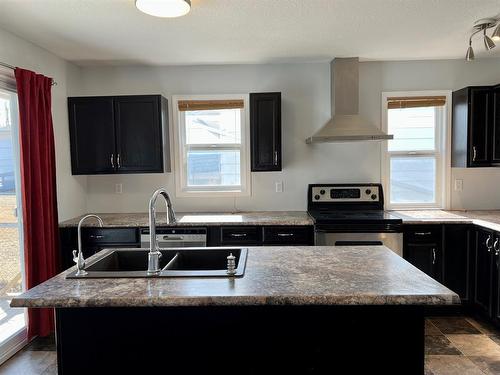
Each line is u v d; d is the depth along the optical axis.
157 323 1.56
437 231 3.28
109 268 2.05
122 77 3.97
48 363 2.66
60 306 1.41
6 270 2.94
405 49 3.47
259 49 3.40
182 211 4.06
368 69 3.91
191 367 1.57
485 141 3.53
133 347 1.56
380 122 3.93
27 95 2.79
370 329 1.56
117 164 3.64
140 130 3.62
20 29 2.80
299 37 3.08
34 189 2.87
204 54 3.54
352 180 4.00
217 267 2.18
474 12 2.61
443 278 3.30
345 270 1.76
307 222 3.36
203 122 4.07
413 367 1.56
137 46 3.25
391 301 1.40
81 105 3.63
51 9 2.45
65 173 3.59
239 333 1.56
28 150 2.79
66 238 3.36
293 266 1.83
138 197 4.06
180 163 4.03
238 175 4.08
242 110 3.99
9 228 2.95
